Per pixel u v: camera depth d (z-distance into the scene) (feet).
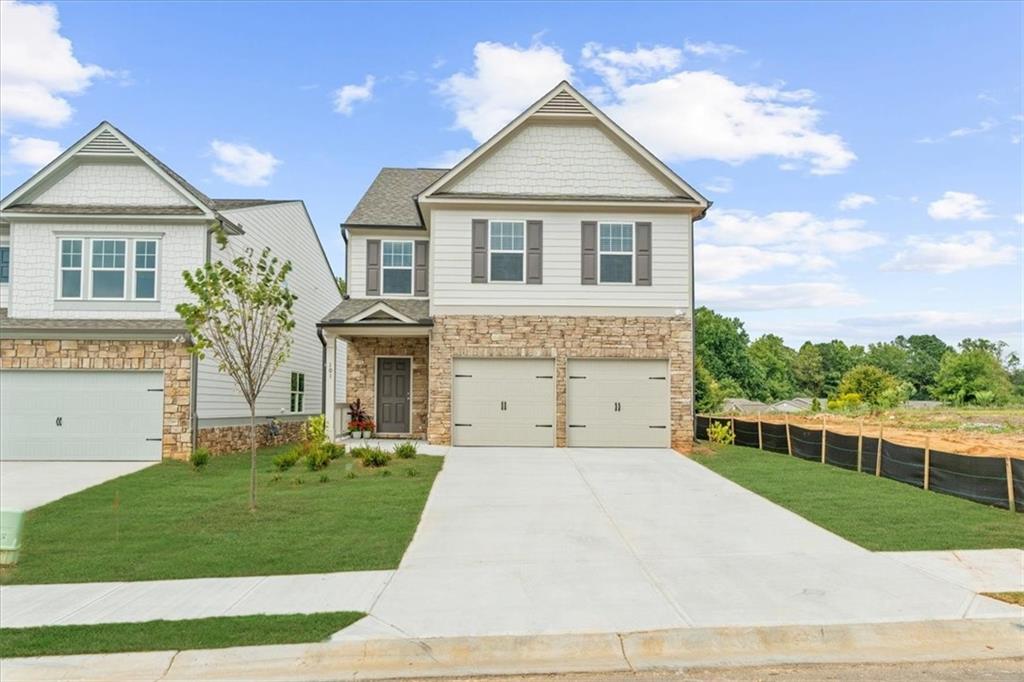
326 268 93.76
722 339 194.49
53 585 24.39
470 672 18.04
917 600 21.91
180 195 59.16
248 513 34.60
